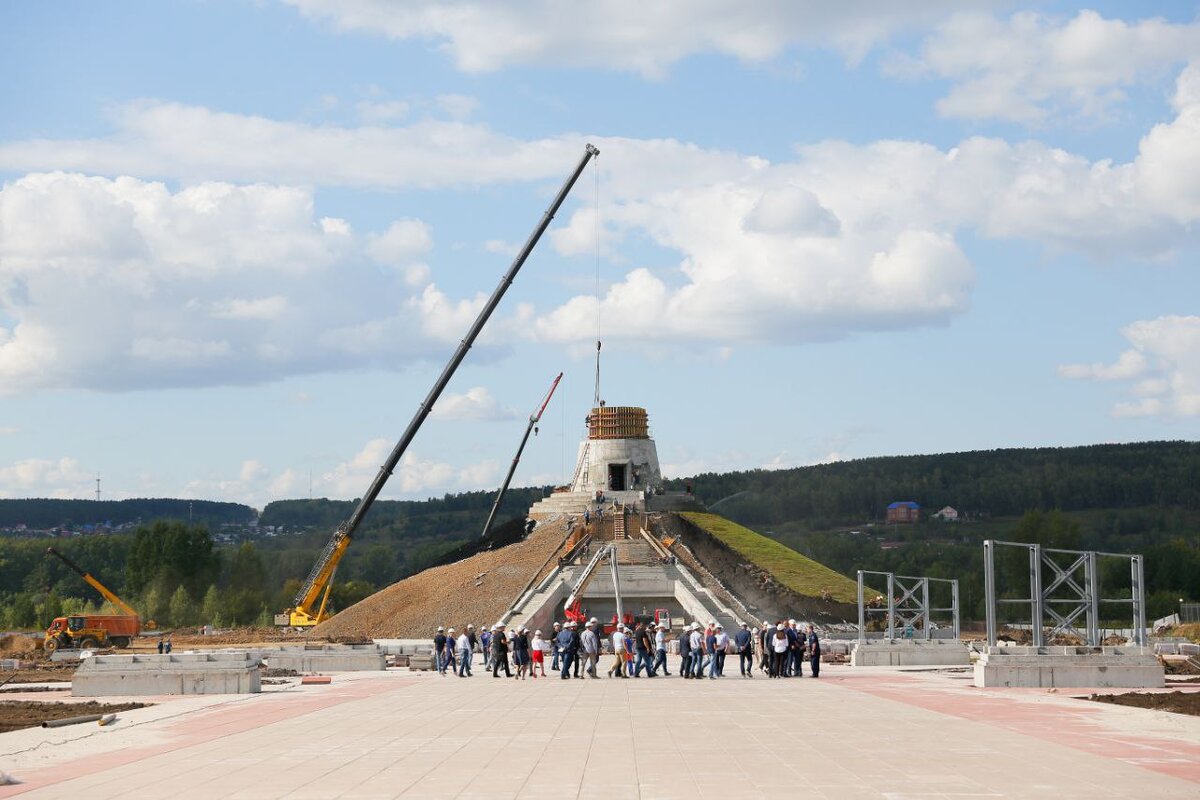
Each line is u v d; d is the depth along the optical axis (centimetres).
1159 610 16862
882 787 2856
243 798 2827
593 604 12044
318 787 2962
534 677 6956
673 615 12100
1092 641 7006
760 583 13050
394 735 4022
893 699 5238
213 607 18000
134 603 18950
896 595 17975
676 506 15225
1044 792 2773
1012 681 5919
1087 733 3900
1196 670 7469
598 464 15475
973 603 18338
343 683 6712
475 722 4397
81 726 4522
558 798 2756
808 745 3622
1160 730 3988
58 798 2872
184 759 3516
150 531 19762
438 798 2781
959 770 3106
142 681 5975
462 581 12719
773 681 6525
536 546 13488
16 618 18412
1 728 4500
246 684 5969
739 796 2748
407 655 8444
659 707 4900
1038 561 6931
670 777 3033
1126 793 2756
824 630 12044
